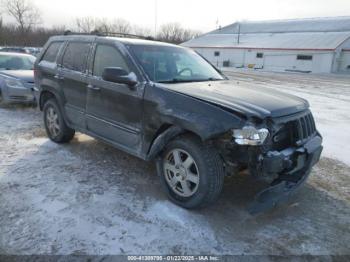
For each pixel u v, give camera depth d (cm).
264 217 322
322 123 773
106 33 464
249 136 272
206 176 296
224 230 295
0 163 425
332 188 398
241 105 291
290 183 309
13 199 330
